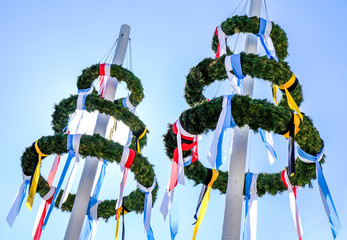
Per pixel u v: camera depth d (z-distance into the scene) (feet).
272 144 24.89
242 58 23.79
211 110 23.12
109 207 30.91
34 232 28.96
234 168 23.82
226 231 22.27
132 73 31.35
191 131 24.11
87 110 28.89
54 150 26.99
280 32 27.86
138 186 28.50
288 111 22.65
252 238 25.22
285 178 26.14
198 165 27.78
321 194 22.88
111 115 29.04
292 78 24.03
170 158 26.12
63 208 31.63
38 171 26.78
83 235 29.94
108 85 31.78
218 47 27.73
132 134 31.68
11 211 27.14
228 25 27.37
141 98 31.81
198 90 26.16
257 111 22.39
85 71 31.24
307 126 23.47
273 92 27.20
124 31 34.65
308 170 24.43
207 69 25.05
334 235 21.97
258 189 27.20
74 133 28.76
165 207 24.31
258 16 28.73
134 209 30.35
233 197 23.02
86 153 26.81
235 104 22.58
